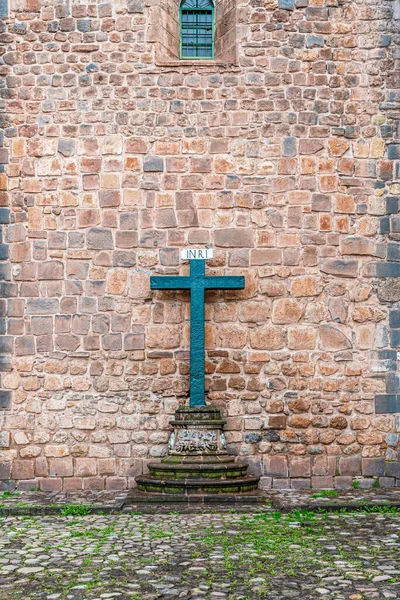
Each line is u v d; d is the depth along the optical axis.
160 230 9.82
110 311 9.73
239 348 9.72
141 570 5.76
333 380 9.70
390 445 9.67
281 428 9.62
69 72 9.94
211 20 10.59
